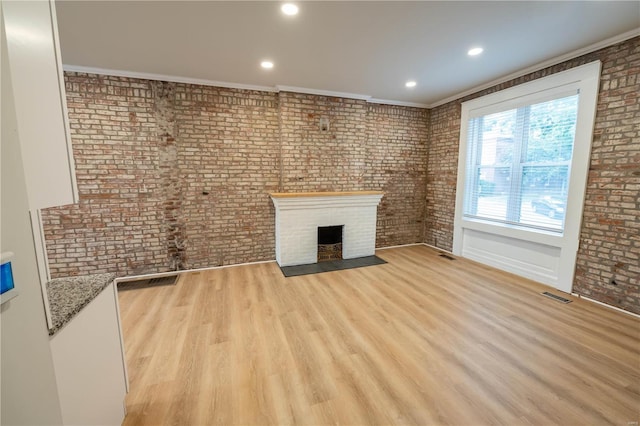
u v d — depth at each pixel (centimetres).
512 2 202
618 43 254
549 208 326
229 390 169
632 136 250
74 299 111
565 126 304
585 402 159
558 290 315
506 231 369
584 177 283
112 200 346
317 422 147
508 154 371
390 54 290
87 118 327
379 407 156
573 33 247
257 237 416
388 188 497
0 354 71
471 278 356
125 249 356
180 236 378
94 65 315
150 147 353
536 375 181
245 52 283
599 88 270
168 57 294
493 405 157
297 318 256
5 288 70
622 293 263
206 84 367
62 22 224
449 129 464
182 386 172
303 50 279
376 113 470
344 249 440
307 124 415
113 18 219
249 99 389
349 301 291
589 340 219
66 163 105
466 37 254
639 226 249
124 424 145
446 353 204
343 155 442
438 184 495
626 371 183
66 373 99
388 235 509
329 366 190
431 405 157
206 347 212
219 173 387
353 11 213
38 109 89
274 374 182
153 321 251
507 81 362
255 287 329
